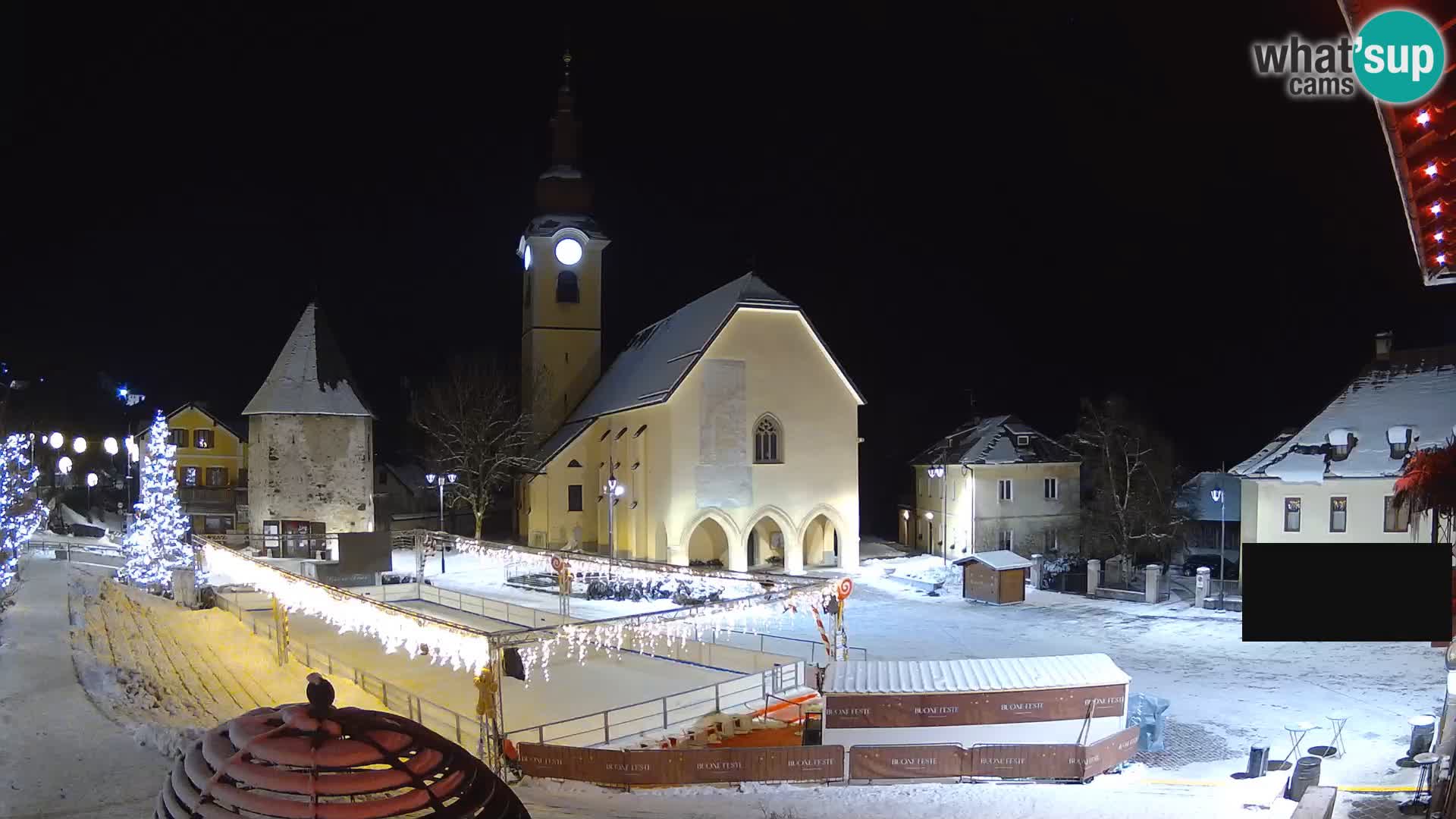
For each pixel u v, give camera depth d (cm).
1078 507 5944
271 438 5775
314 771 375
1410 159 702
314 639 3525
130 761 1412
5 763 1378
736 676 2956
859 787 1938
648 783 1925
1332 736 2283
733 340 5431
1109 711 2117
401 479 8394
